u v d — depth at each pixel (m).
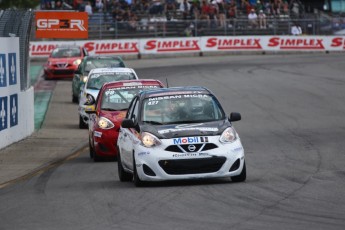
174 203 41.19
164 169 46.22
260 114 92.62
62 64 151.25
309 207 38.62
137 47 188.75
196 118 49.50
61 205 42.81
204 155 46.09
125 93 67.00
